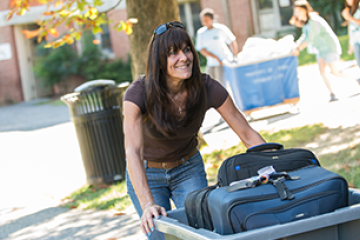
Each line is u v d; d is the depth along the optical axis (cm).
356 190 209
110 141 614
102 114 609
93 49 1902
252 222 177
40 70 1916
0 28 2012
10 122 1451
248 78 832
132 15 672
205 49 885
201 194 210
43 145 998
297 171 207
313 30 842
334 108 800
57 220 521
